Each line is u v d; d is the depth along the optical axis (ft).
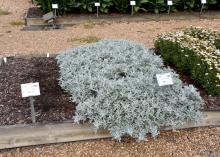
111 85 5.60
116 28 10.44
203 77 6.29
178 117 5.49
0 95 6.04
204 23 10.96
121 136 5.50
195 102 5.65
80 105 5.45
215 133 5.70
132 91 5.58
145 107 5.38
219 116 5.82
